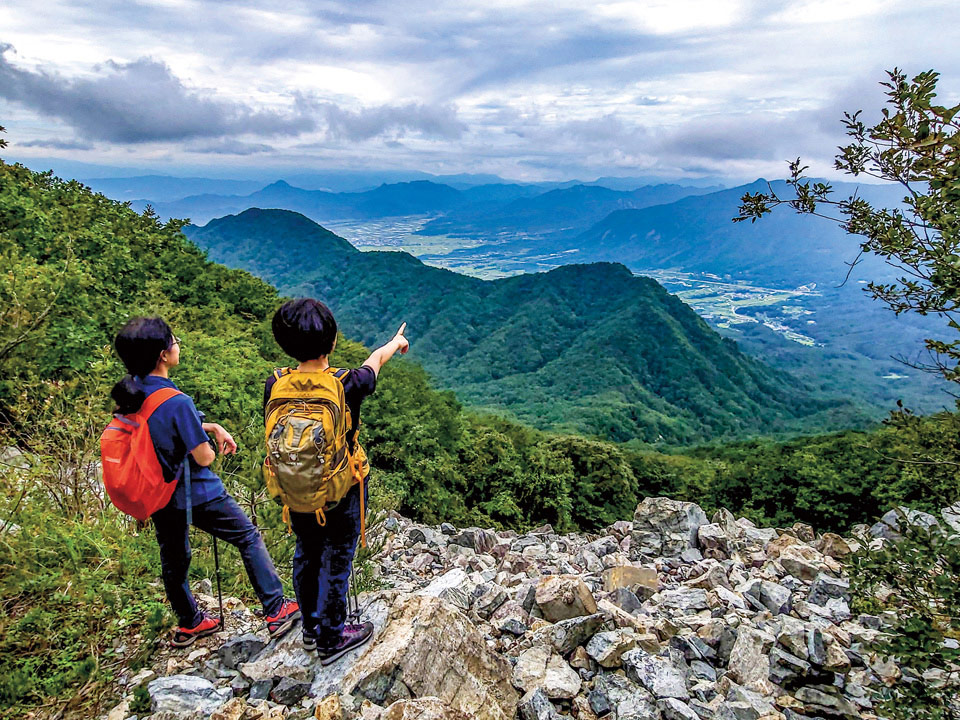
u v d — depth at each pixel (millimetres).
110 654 3289
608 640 3719
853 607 3740
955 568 3221
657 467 38312
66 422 4465
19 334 6742
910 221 2957
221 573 4348
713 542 7633
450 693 3027
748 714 3324
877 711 3225
